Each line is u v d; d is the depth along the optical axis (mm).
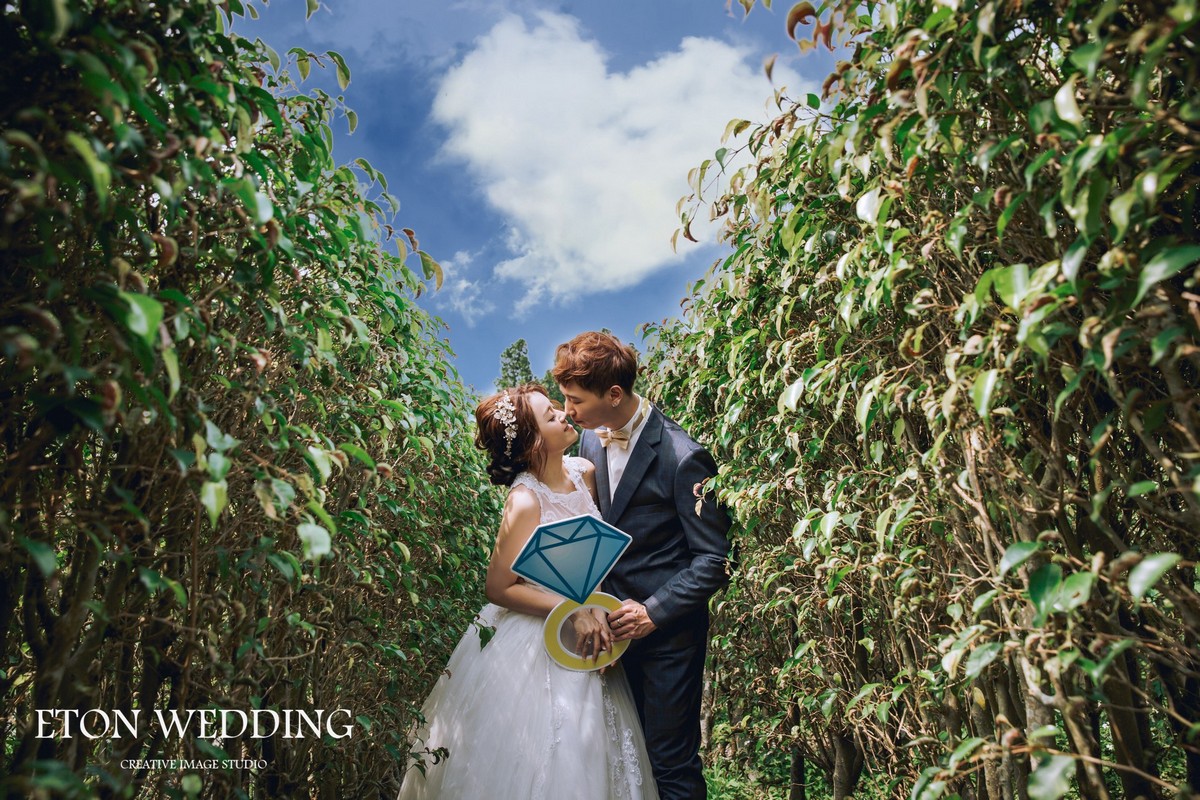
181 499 1146
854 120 1229
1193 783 1208
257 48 1341
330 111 1511
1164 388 1069
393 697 2100
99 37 771
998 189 996
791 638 2730
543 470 2270
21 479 997
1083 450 1152
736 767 3840
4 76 783
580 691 2025
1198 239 980
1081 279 881
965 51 948
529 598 2150
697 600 2082
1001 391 1051
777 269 1910
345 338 1491
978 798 1552
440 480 2637
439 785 2012
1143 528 1266
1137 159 810
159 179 854
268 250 1031
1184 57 805
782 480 1895
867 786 2885
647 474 2248
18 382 945
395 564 2068
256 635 1404
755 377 2057
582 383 2227
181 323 888
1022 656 1054
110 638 1184
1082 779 1135
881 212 1135
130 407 986
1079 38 894
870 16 1295
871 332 1586
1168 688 1238
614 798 1955
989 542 1261
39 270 856
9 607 1060
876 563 1417
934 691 1581
